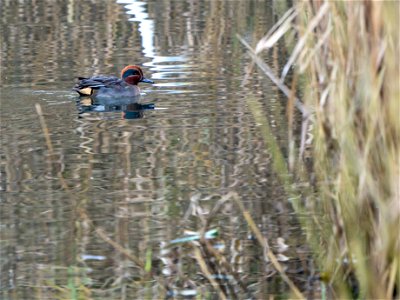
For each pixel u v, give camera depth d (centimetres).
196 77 2328
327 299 1015
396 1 759
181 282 1117
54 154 1667
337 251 1007
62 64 2523
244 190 1438
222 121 1886
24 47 2739
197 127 1847
